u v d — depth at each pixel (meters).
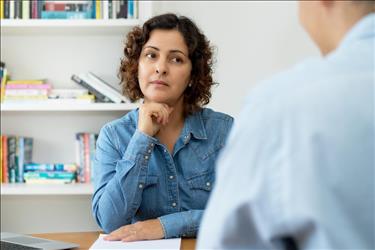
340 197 0.50
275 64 2.74
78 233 1.50
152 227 1.36
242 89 2.74
